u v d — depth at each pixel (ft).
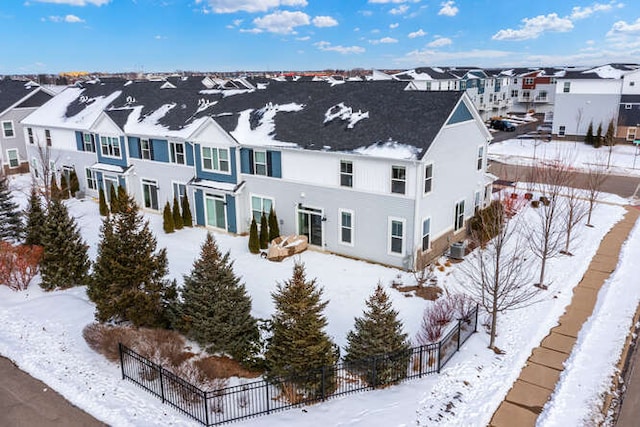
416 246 76.64
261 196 92.73
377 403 45.98
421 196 75.36
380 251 80.28
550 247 84.43
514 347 56.44
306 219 88.22
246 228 96.68
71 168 130.21
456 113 82.94
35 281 74.95
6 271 71.61
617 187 131.75
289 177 87.76
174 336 55.42
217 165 96.43
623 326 61.00
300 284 46.57
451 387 48.65
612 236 93.40
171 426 43.21
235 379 50.08
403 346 49.93
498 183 132.77
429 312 60.75
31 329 60.44
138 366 50.93
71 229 72.74
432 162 77.20
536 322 61.93
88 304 66.80
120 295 56.70
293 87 102.47
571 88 195.31
